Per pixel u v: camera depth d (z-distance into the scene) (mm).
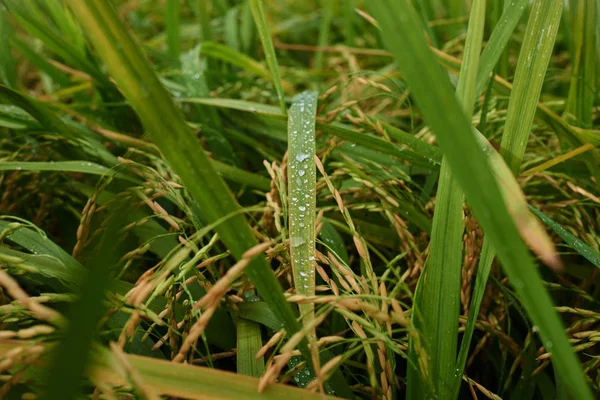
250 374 292
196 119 463
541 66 295
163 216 315
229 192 249
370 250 390
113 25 235
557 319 220
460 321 326
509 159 304
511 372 318
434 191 408
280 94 365
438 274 278
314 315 272
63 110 438
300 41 744
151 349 303
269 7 824
